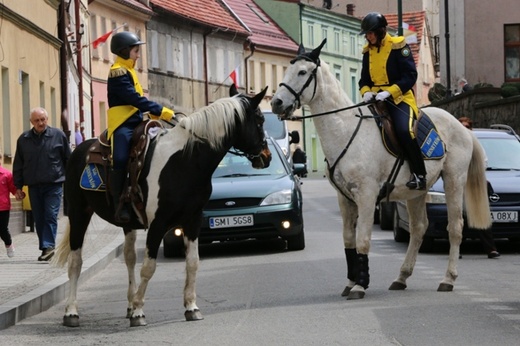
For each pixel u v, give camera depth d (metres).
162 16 69.94
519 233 19.77
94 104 58.25
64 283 15.55
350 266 14.48
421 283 15.70
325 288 15.27
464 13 50.91
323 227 27.11
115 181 12.58
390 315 12.55
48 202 18.89
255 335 11.43
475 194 15.80
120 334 11.90
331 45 102.00
